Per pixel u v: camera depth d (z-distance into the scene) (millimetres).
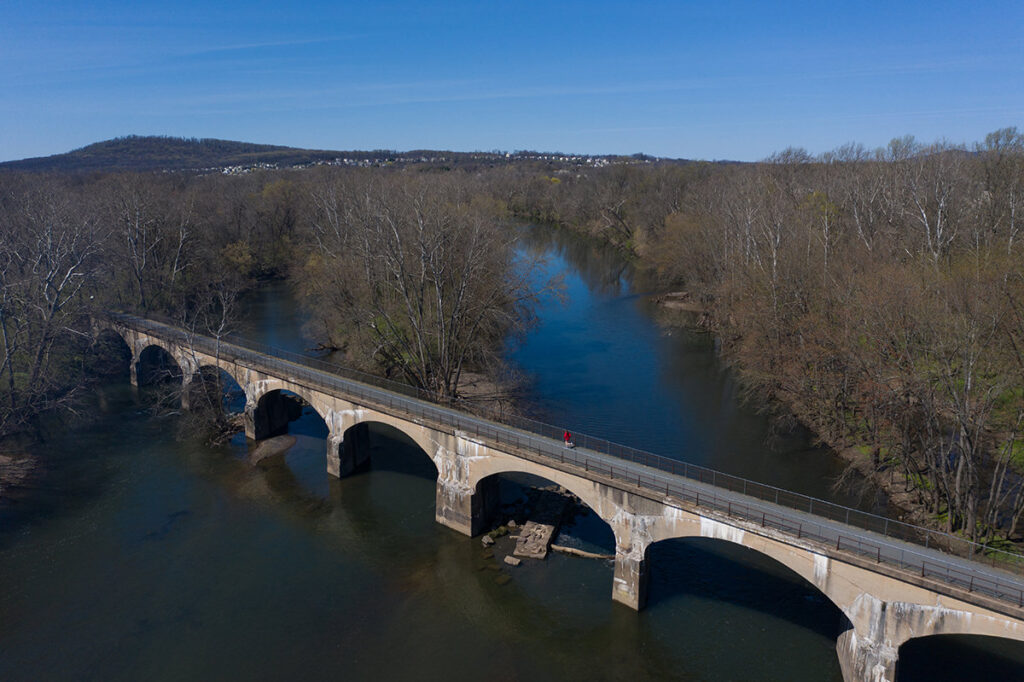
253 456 53531
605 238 155875
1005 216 54094
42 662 31094
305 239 112000
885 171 68625
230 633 33000
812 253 60281
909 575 24672
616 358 74312
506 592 35969
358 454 51375
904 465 41219
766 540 28594
